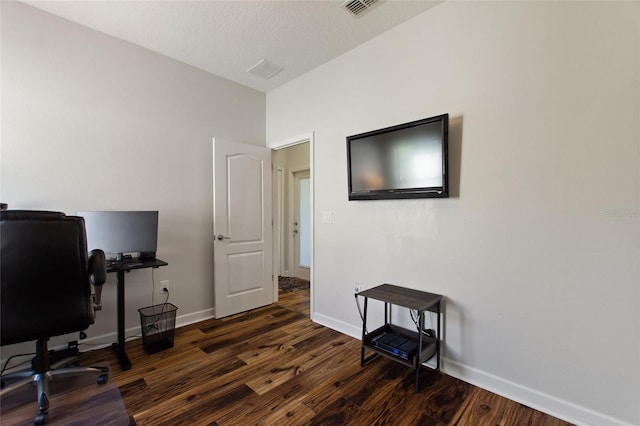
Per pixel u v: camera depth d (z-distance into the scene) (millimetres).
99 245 2377
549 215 1741
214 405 1811
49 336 1561
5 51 2150
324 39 2617
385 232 2541
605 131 1568
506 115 1883
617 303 1551
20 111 2211
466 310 2076
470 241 2051
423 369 2221
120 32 2551
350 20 2355
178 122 3041
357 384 2031
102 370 2033
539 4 1757
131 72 2727
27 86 2236
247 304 3512
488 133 1958
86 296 1642
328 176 3016
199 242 3215
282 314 3414
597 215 1598
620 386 1547
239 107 3535
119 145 2668
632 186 1506
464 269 2080
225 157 3299
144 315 2555
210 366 2258
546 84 1739
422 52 2279
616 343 1555
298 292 4320
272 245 3783
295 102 3396
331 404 1826
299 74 3293
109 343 2588
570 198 1674
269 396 1898
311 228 3199
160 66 2902
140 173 2793
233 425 1645
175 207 3031
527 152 1809
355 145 2611
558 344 1722
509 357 1896
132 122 2740
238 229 3414
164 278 2967
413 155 2232
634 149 1496
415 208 2338
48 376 1749
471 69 2027
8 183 2174
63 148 2391
